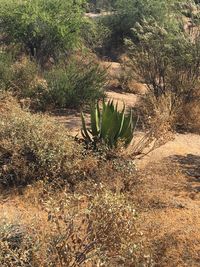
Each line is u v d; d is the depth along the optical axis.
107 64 19.86
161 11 24.89
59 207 4.12
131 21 27.28
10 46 18.36
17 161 6.73
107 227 4.05
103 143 7.59
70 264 4.16
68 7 19.62
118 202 4.13
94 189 5.38
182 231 5.46
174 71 12.38
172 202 6.36
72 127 10.20
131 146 8.75
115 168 6.94
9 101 10.03
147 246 4.98
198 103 11.80
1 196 6.38
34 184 6.52
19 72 12.34
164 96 11.83
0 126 7.20
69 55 19.45
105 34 26.00
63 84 11.97
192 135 10.58
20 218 5.25
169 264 4.82
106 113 7.92
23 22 18.56
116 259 4.55
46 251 4.11
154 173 7.48
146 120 10.92
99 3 40.81
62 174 6.80
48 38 19.00
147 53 12.62
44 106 11.57
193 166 8.05
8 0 19.33
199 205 6.36
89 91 12.38
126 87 16.41
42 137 6.96
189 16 13.98
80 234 4.68
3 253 4.07
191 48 12.21
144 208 6.12
